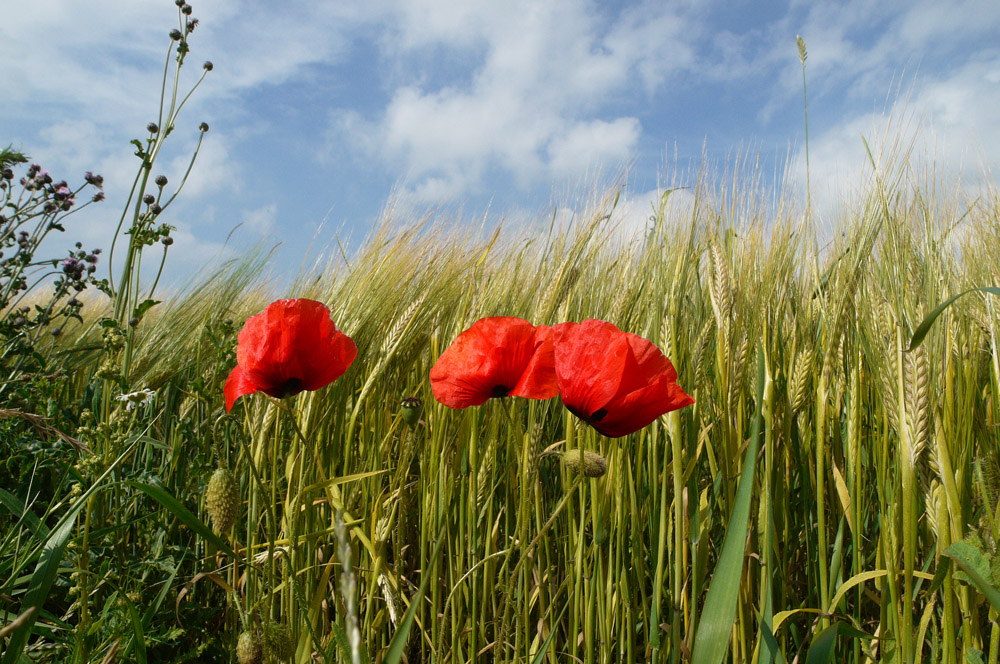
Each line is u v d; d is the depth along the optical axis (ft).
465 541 1.77
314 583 1.69
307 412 1.66
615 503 1.56
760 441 1.60
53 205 2.70
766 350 1.54
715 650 1.10
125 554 1.74
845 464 1.70
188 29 2.33
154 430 2.22
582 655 1.73
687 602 1.52
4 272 2.52
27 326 2.36
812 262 1.86
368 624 1.45
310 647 1.39
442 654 1.49
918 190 2.01
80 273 2.72
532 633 1.82
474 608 1.57
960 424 1.43
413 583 1.85
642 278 1.97
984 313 1.68
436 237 2.34
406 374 1.93
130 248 2.08
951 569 1.20
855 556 1.39
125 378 1.77
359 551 1.62
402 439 1.67
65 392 2.36
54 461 1.79
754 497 1.48
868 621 1.69
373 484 1.72
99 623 1.42
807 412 1.61
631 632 1.51
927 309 1.46
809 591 1.63
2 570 1.40
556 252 2.23
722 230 1.95
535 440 1.23
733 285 1.46
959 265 2.08
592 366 1.07
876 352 1.40
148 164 2.10
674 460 1.38
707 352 1.65
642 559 1.53
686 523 1.48
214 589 1.89
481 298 1.90
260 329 1.19
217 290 2.93
